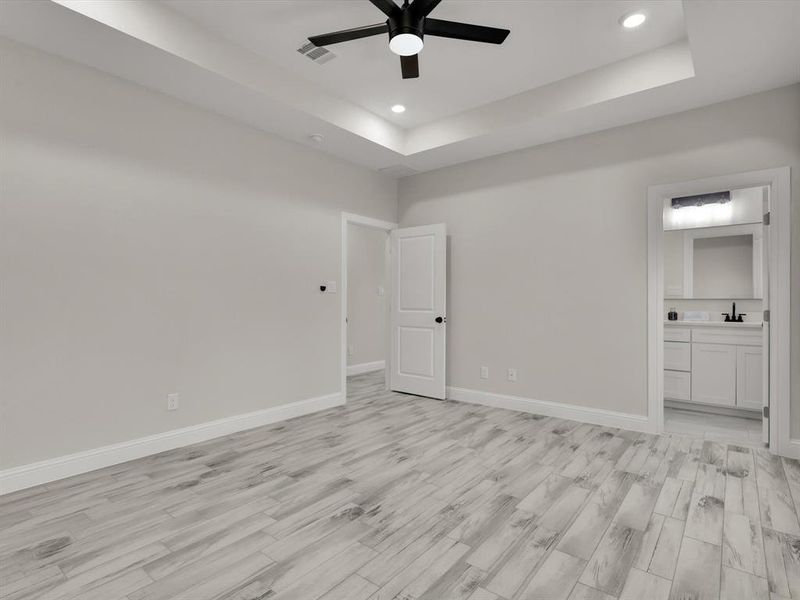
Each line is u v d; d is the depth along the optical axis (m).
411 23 2.13
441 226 4.54
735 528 1.99
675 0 2.43
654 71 2.92
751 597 1.53
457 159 4.42
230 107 3.24
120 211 2.82
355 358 6.33
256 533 1.95
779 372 2.91
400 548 1.84
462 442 3.19
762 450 3.01
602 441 3.20
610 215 3.60
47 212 2.52
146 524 2.03
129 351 2.86
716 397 4.00
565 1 2.45
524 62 3.08
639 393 3.46
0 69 2.37
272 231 3.76
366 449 3.04
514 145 4.02
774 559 1.75
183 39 2.59
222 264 3.38
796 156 2.87
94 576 1.65
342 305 4.39
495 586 1.59
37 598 1.53
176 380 3.09
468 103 3.73
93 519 2.07
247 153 3.57
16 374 2.40
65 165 2.59
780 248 2.91
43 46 2.46
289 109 3.28
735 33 2.32
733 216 4.41
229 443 3.18
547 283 3.94
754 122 3.01
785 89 2.90
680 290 4.68
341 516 2.10
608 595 1.54
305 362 4.02
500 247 4.25
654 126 3.40
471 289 4.46
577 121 3.48
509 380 4.18
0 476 2.33
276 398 3.77
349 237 6.24
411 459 2.85
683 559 1.76
